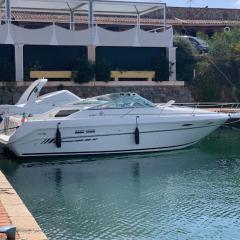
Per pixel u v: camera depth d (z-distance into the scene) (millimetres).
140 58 34594
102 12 36562
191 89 35312
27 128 20047
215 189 15273
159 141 21766
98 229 11383
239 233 11148
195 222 11961
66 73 32375
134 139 21328
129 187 15625
